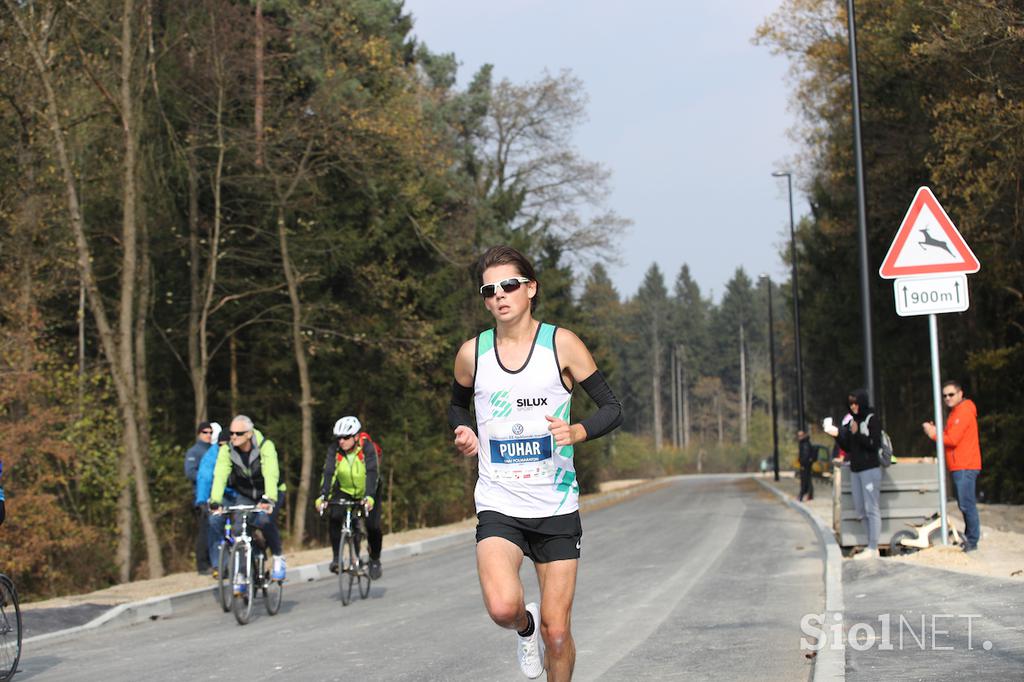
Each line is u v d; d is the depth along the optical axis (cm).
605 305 14000
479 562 1264
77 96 5578
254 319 7094
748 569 3706
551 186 12312
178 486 6328
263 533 3170
